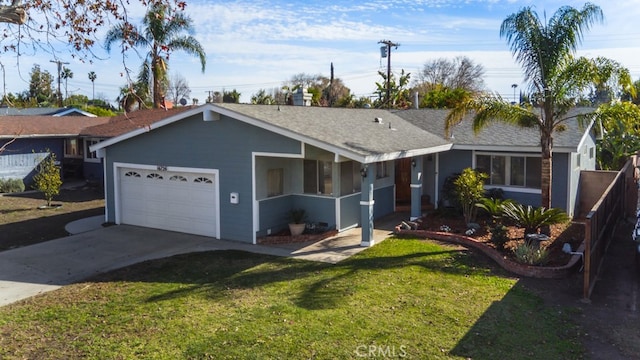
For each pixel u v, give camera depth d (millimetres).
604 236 12117
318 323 8359
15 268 12180
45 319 8820
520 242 13367
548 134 13930
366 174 13672
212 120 14805
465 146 17750
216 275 11281
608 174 18344
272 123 13602
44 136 27312
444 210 17469
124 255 13273
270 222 14992
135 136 16500
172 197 16125
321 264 12062
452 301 9398
